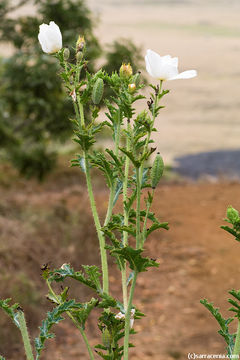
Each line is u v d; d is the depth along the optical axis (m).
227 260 7.34
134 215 1.74
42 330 1.65
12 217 6.96
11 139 10.40
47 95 9.48
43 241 6.39
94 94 1.66
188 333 5.68
